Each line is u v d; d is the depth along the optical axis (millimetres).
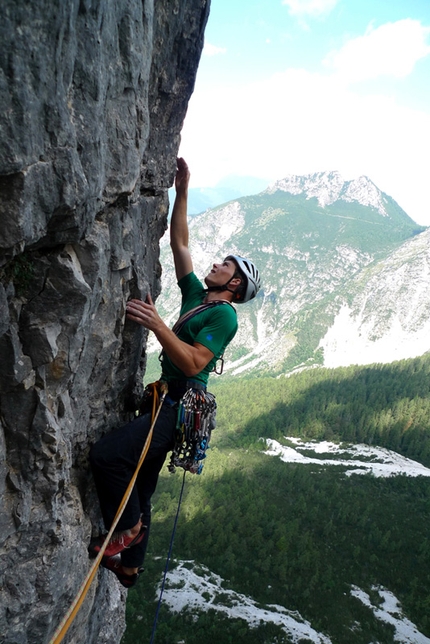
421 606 72000
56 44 2283
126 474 3838
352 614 68750
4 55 2082
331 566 78750
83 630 4672
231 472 106938
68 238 2830
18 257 2717
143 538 4348
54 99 2361
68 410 3404
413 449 135750
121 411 4691
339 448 137500
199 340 3824
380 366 191500
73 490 3834
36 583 3270
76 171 2578
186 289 4711
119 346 3953
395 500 103125
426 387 170500
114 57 2883
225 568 74562
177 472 105188
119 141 3174
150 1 3193
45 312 2900
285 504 97000
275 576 74125
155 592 67250
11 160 2217
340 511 93438
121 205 3488
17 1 2051
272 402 166375
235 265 4180
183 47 4148
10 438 2988
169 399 3971
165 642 57875
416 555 84500
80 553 3812
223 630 60469
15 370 2809
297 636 60719
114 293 3664
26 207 2373
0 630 3133
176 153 4711
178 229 4902
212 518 85500
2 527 2988
